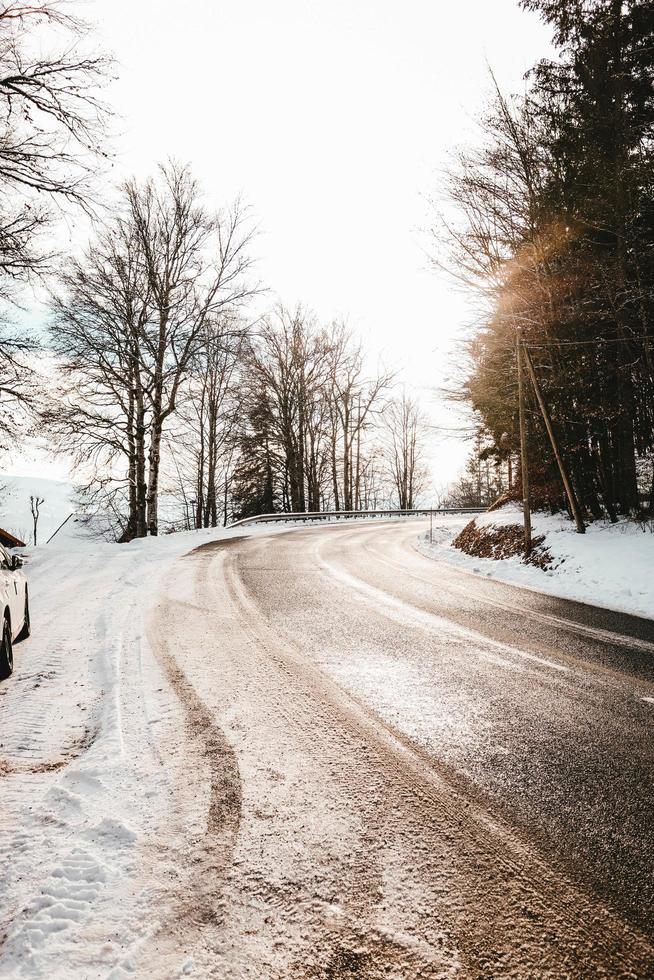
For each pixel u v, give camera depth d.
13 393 12.89
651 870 2.66
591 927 2.31
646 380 15.71
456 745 4.03
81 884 2.57
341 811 3.17
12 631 6.11
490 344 17.73
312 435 42.47
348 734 4.21
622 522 14.81
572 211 14.61
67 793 3.39
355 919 2.35
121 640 6.84
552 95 15.16
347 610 8.62
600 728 4.33
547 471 17.72
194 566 13.41
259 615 8.23
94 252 20.77
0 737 4.23
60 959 2.15
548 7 15.04
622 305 14.52
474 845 2.86
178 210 21.84
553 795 3.35
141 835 2.95
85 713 4.70
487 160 15.02
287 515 32.25
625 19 14.58
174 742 4.07
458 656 6.25
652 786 3.45
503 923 2.33
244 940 2.25
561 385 15.46
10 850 2.84
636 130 14.80
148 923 2.34
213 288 22.50
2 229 10.27
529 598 9.93
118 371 22.08
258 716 4.54
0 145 9.62
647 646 6.72
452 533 22.94
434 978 2.06
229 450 37.41
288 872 2.64
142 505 23.12
